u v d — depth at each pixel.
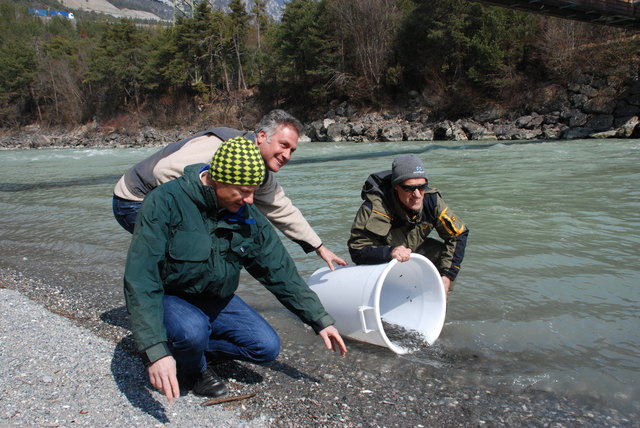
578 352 2.79
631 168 10.38
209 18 47.44
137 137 45.03
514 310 3.38
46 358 2.70
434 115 30.59
